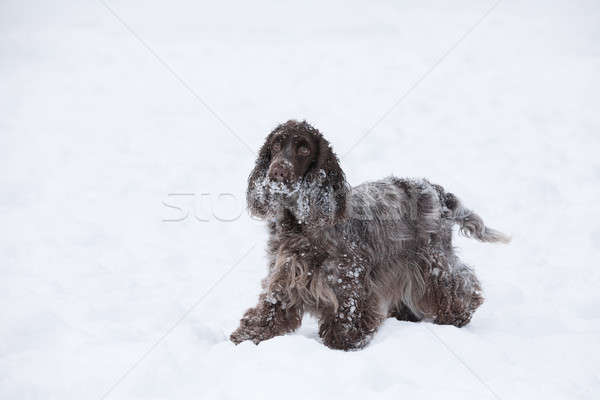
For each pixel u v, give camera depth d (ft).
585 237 31.22
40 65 87.71
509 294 23.86
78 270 26.45
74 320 20.68
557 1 140.56
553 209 35.83
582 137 51.24
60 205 37.55
